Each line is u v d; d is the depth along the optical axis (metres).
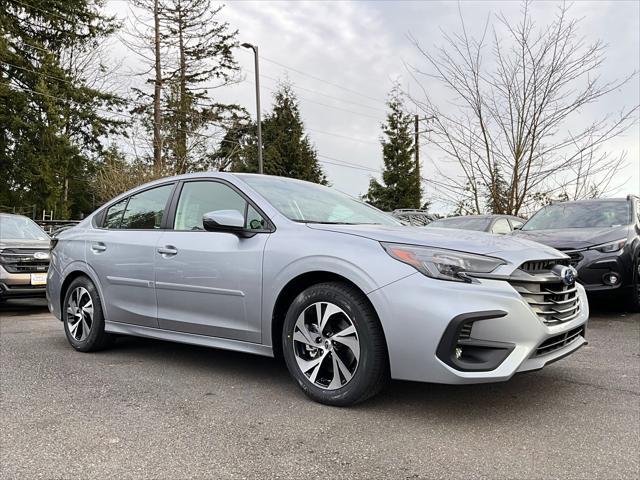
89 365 4.39
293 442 2.78
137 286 4.39
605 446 2.71
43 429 2.96
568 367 4.21
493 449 2.68
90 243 4.88
